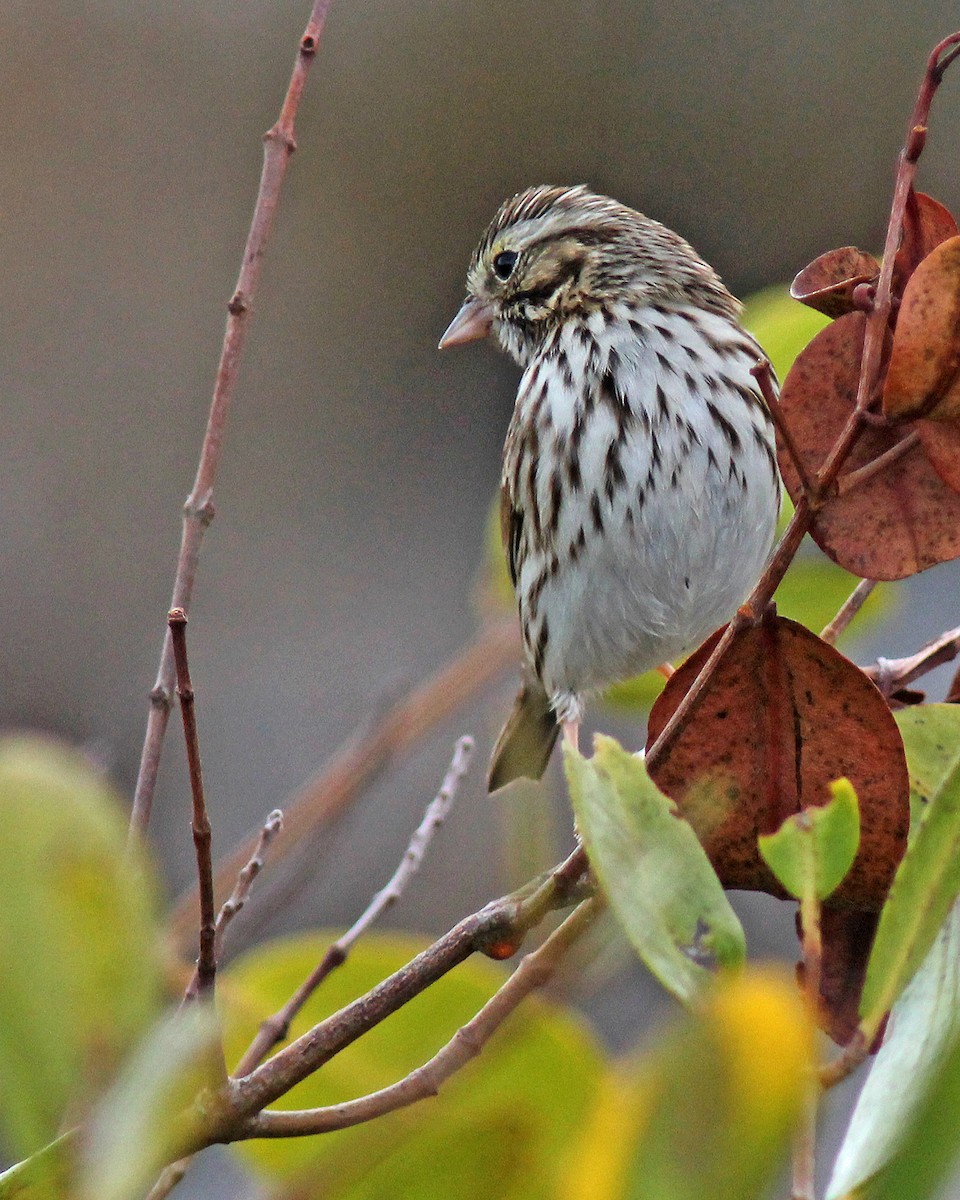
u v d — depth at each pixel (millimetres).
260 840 6434
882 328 4691
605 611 9508
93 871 2928
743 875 4793
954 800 3553
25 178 17750
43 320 17266
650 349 9383
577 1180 3062
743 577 9445
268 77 18328
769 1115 2658
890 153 17578
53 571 15594
